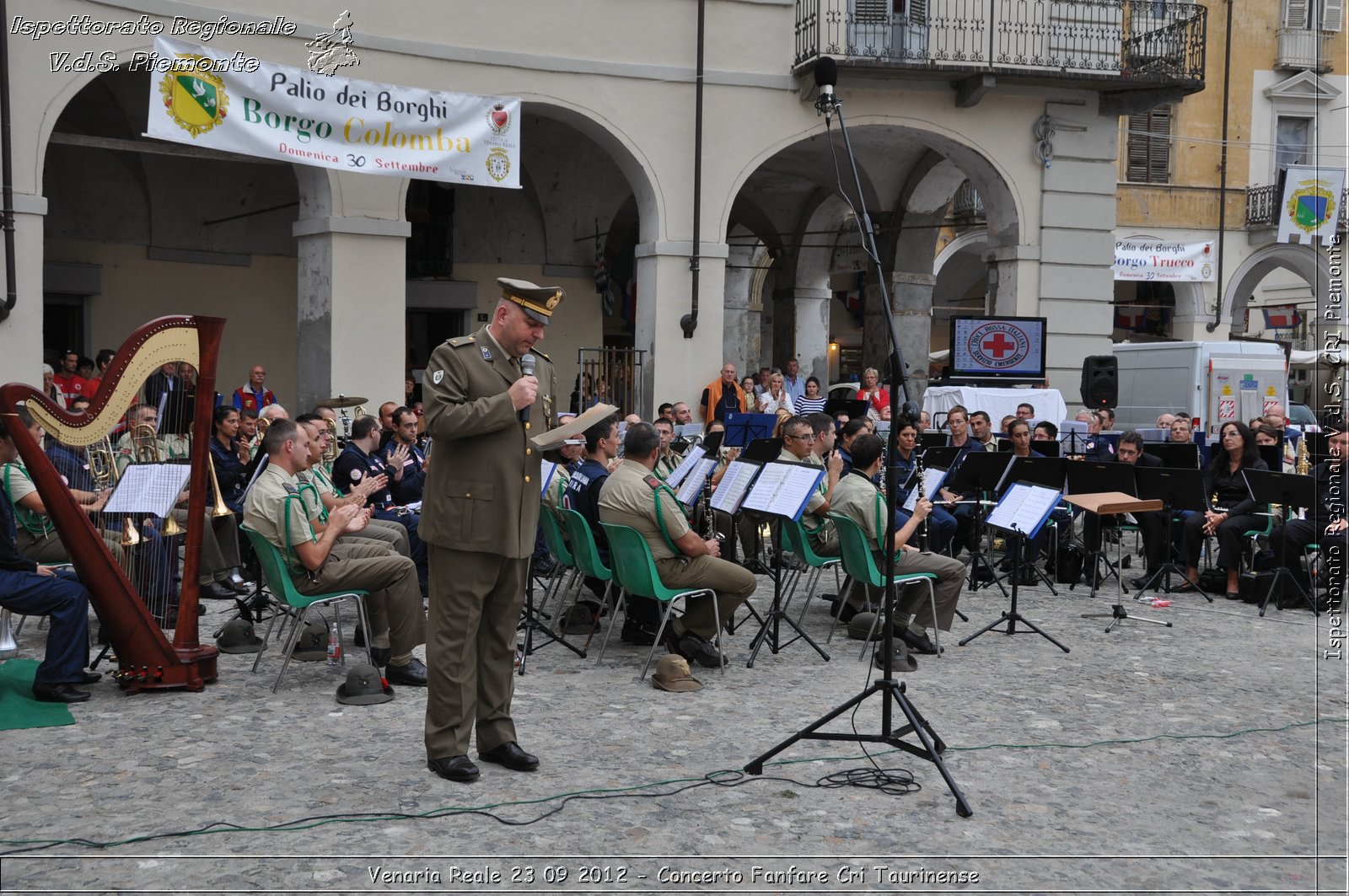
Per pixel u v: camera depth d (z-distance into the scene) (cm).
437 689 472
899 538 686
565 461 846
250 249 1639
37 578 574
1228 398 1647
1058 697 628
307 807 439
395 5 1285
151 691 597
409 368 1806
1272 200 2392
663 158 1425
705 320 1455
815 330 2284
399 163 1239
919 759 514
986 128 1552
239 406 1379
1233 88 2419
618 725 559
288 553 592
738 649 738
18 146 1052
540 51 1361
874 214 1927
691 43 1430
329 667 663
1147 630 817
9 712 556
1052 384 1599
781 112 1471
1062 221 1588
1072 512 988
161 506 630
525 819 431
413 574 621
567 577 987
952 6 1526
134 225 1552
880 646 716
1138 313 2595
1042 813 452
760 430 1164
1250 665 713
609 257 2122
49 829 415
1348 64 2448
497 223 1808
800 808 450
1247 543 973
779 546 718
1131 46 1625
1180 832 436
